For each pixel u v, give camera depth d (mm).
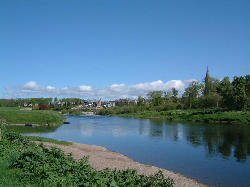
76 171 11953
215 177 18547
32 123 63219
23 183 10500
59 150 14930
